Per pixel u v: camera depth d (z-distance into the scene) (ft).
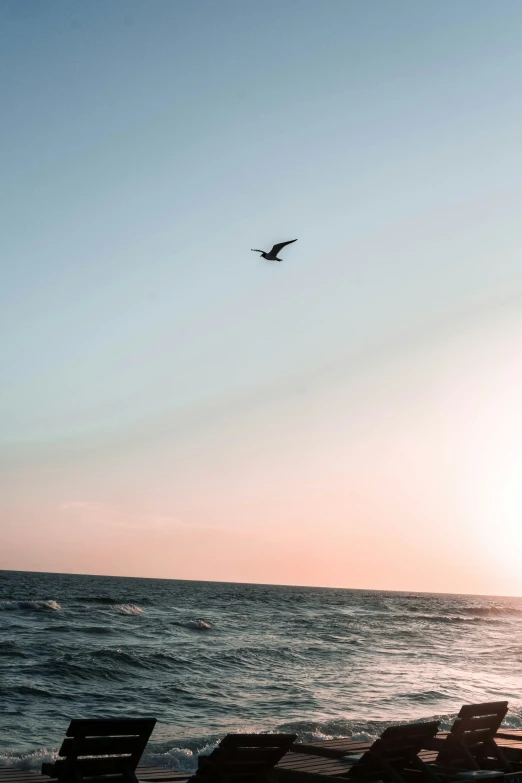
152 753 46.09
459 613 394.32
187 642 137.59
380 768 29.22
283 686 84.12
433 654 138.21
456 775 30.09
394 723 58.44
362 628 210.59
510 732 41.75
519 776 32.04
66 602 254.06
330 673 98.84
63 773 23.80
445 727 55.36
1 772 30.04
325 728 55.31
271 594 592.60
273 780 26.50
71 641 127.24
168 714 65.16
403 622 261.65
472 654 142.72
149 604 284.82
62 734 55.98
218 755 25.23
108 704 69.31
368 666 109.81
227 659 107.86
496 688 90.43
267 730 54.39
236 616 239.91
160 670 93.30
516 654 147.43
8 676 81.05
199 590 573.74
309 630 189.67
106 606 242.58
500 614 437.58
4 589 339.77
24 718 60.75
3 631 137.39
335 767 32.73
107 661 94.89
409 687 86.94
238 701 73.10
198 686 82.17
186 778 31.50
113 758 24.71
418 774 30.73
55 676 83.46
